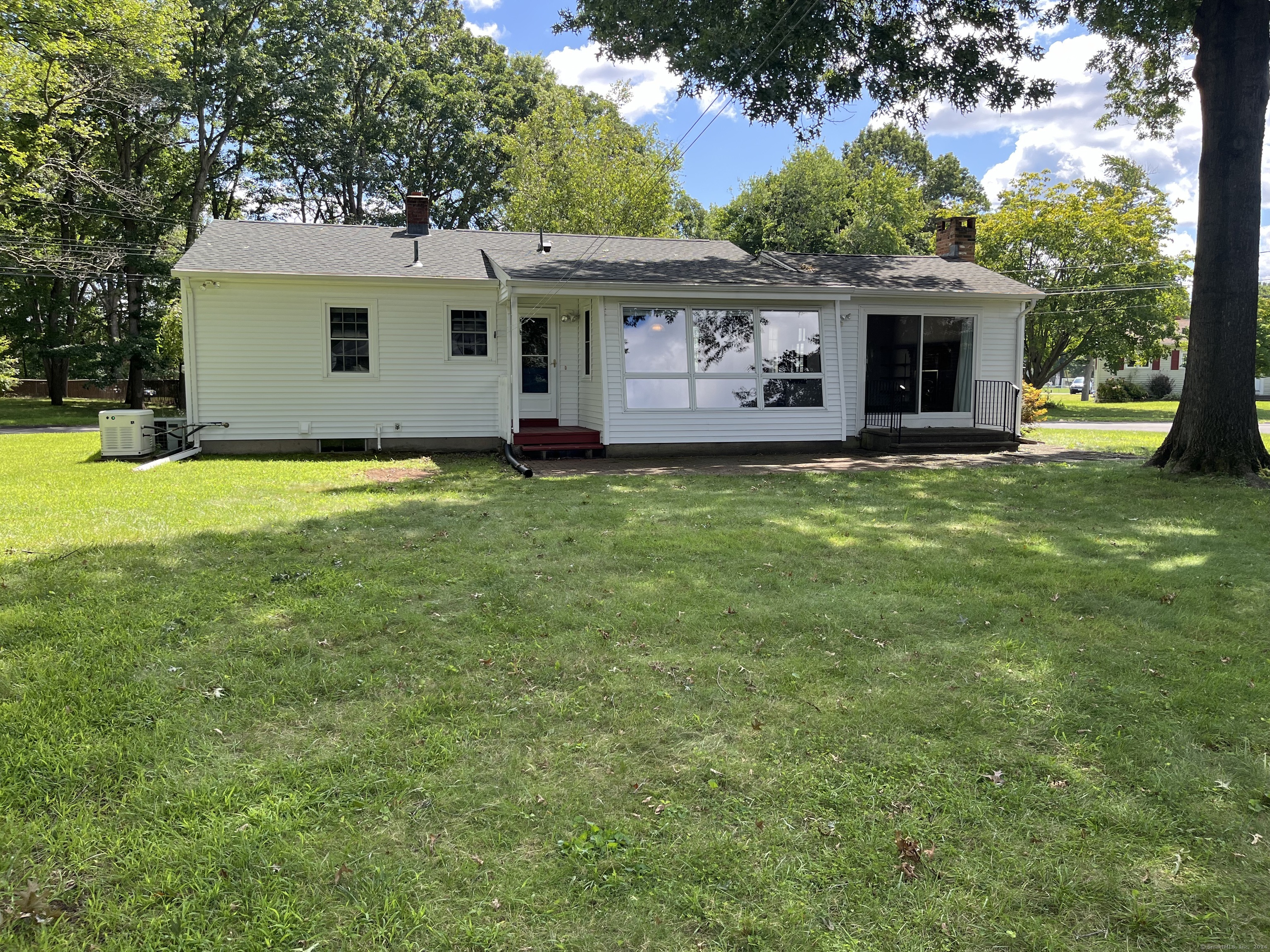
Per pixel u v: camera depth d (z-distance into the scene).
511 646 4.22
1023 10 12.23
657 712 3.50
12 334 27.75
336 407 14.05
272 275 13.13
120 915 2.20
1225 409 10.68
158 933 2.15
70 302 30.06
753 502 8.65
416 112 34.03
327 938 2.15
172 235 27.97
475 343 14.62
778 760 3.11
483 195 37.03
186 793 2.79
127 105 21.88
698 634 4.42
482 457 13.45
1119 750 3.21
